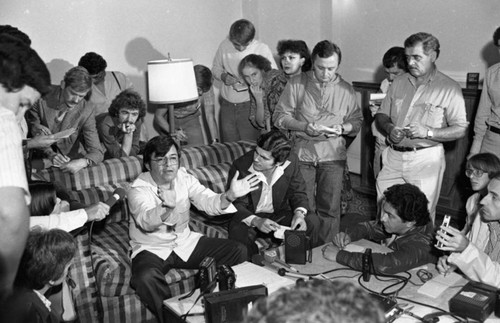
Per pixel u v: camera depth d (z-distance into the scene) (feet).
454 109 11.14
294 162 11.37
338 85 12.34
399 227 8.33
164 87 13.48
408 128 10.97
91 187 11.27
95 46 16.81
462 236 7.34
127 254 10.49
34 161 11.71
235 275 7.64
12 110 4.79
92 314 9.93
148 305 9.58
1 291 4.50
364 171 17.25
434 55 10.94
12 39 4.76
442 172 11.78
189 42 18.40
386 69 13.84
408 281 7.70
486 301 6.64
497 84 11.52
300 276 8.00
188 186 10.39
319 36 20.04
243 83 16.28
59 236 7.00
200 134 15.99
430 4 16.48
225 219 11.76
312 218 11.34
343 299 2.63
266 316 2.61
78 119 11.96
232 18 19.10
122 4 16.99
